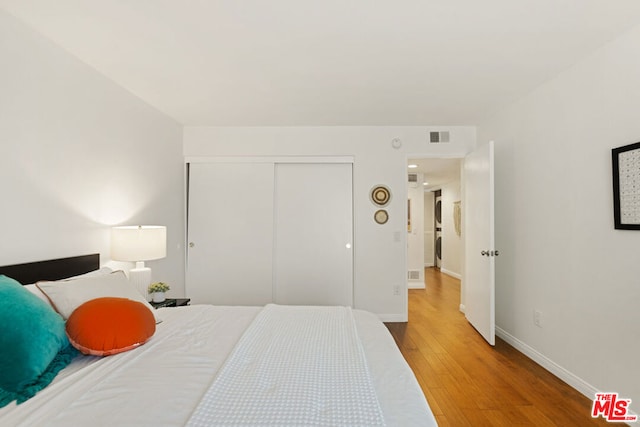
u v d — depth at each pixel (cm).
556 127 244
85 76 228
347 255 385
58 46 204
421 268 571
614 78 196
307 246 386
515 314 296
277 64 231
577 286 223
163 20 179
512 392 220
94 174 237
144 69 239
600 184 205
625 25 181
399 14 173
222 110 329
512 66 231
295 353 137
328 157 382
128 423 93
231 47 208
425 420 97
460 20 178
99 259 237
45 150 195
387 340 159
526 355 278
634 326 183
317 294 385
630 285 185
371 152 381
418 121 362
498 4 165
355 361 129
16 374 110
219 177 386
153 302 264
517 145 294
